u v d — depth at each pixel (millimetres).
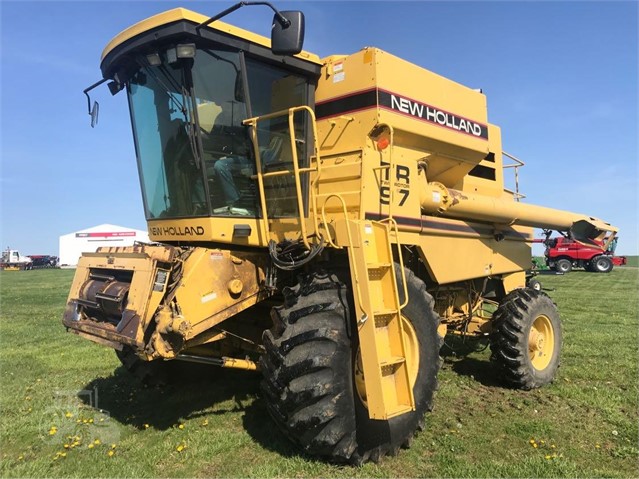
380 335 3812
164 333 3703
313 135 4520
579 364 7141
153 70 4367
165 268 3896
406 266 5426
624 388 6012
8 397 5723
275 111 4543
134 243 4883
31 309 14344
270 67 4504
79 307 4602
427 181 5469
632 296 16922
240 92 4246
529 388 5926
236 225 4219
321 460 3922
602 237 8469
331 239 4027
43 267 60938
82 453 4207
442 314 6457
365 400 3971
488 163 6758
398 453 4172
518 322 5883
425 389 4410
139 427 4750
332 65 4812
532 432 4625
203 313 3928
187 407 5238
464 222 5816
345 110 4691
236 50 4195
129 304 3918
